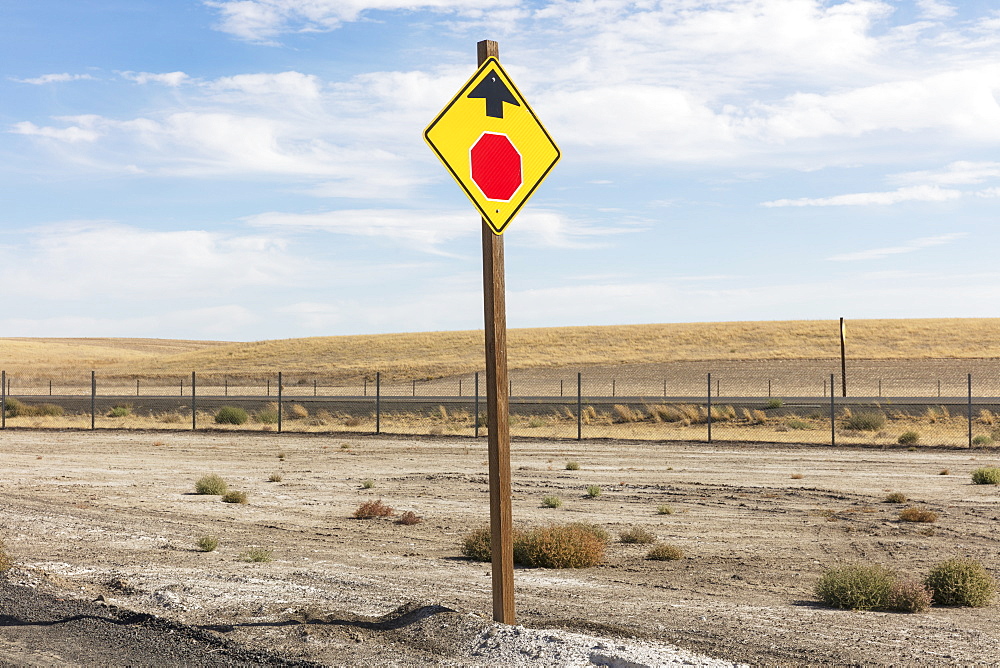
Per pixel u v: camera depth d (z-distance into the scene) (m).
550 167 7.51
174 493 21.58
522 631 7.19
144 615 8.34
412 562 12.70
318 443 35.88
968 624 9.05
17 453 31.95
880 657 7.37
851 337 98.00
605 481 23.84
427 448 33.50
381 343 116.94
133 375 99.31
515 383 76.50
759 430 39.84
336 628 7.91
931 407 47.91
